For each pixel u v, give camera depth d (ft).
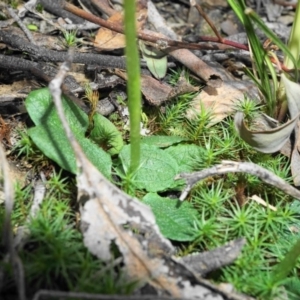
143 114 1.68
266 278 1.47
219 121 1.67
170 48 1.70
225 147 1.62
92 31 1.82
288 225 1.54
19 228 1.48
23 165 1.58
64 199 1.54
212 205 1.54
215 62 1.77
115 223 1.45
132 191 1.55
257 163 1.62
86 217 1.45
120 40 1.74
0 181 1.55
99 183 1.46
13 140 1.61
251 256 1.49
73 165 1.51
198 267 1.46
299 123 1.62
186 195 1.55
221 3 1.99
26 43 1.67
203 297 1.42
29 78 1.69
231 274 1.48
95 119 1.60
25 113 1.64
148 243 1.45
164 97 1.66
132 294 1.42
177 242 1.52
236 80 1.73
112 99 1.68
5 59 1.65
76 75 1.70
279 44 1.54
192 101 1.69
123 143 1.63
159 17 1.82
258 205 1.57
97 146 1.56
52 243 1.46
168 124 1.67
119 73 1.69
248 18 1.57
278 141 1.57
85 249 1.47
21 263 1.40
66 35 1.75
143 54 1.70
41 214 1.49
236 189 1.58
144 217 1.46
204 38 1.74
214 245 1.51
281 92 1.64
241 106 1.67
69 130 1.45
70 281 1.43
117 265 1.45
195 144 1.66
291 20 1.97
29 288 1.44
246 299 1.44
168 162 1.58
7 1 1.82
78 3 1.87
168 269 1.43
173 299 1.38
